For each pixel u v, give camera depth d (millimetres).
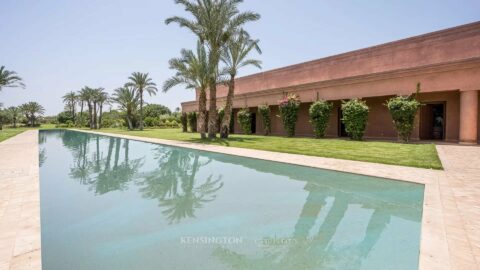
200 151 12727
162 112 78875
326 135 19016
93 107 57781
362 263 2930
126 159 11312
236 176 7660
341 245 3395
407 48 15914
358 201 5195
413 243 3369
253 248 3398
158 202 5422
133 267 2998
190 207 5086
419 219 4199
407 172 6773
